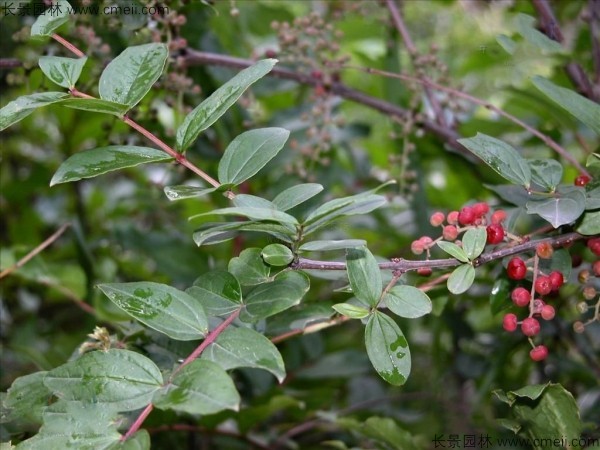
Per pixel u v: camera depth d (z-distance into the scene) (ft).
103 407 1.12
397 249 2.34
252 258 1.28
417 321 2.57
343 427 1.98
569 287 1.92
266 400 2.03
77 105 1.23
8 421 1.37
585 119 1.35
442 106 2.02
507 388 2.08
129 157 1.24
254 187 2.44
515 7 1.95
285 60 1.88
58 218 3.06
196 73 2.23
